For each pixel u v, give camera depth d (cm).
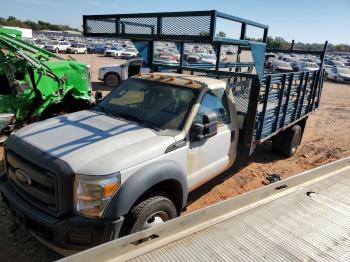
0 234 376
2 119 646
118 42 7344
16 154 315
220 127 435
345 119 1257
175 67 558
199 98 396
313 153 784
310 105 784
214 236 233
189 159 372
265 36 488
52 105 773
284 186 322
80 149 300
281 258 211
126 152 302
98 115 400
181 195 360
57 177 274
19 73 666
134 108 407
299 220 261
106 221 277
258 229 245
